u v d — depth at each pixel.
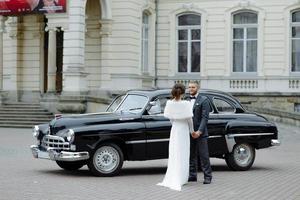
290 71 33.94
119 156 13.77
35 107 30.00
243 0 34.44
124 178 13.40
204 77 34.84
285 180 13.35
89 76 32.44
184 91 12.59
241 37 34.78
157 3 35.59
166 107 12.52
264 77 33.91
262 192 11.67
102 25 31.94
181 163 12.33
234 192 11.65
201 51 35.06
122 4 32.00
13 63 33.50
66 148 13.42
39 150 14.10
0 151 18.80
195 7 35.16
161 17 35.62
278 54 33.91
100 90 31.98
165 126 14.08
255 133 15.10
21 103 30.62
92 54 32.44
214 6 34.88
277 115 29.19
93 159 13.50
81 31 29.77
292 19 34.09
